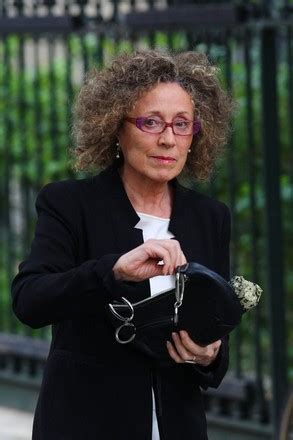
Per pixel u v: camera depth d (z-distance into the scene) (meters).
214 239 5.71
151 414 5.42
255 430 10.44
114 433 5.38
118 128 5.54
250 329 12.26
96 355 5.42
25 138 12.85
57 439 5.38
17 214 14.13
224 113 5.73
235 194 11.65
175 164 5.46
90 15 11.56
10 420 12.15
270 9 10.07
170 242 5.13
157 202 5.64
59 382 5.45
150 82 5.41
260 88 10.09
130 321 5.31
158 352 5.39
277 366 10.10
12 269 13.02
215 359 5.53
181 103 5.44
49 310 5.23
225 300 5.23
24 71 12.66
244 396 10.58
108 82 5.49
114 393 5.39
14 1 12.14
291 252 12.05
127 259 5.08
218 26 10.28
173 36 10.93
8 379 12.62
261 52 10.03
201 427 5.53
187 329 5.30
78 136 5.68
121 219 5.53
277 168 10.07
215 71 5.65
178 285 5.17
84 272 5.15
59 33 11.71
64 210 5.52
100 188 5.59
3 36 12.48
